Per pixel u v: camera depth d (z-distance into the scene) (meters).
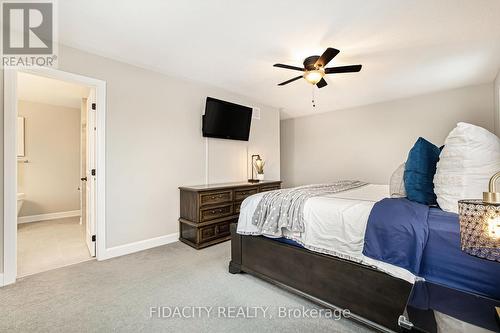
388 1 1.68
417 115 3.96
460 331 0.94
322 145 5.21
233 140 3.99
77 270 2.25
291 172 5.76
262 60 2.69
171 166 3.15
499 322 0.97
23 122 4.20
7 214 1.99
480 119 3.39
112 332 1.42
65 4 1.73
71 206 4.76
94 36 2.18
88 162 2.84
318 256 1.65
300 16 1.87
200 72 3.05
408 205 1.47
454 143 1.39
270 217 1.93
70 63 2.35
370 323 1.41
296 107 4.80
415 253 1.25
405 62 2.69
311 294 1.68
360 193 2.32
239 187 3.41
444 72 2.97
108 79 2.59
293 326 1.47
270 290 1.90
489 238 0.90
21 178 4.19
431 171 1.61
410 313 1.02
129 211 2.74
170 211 3.13
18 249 2.83
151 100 2.95
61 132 4.65
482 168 1.30
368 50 2.41
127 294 1.83
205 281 2.05
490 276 1.09
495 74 3.04
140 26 2.02
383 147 4.34
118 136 2.66
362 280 1.44
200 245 2.88
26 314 1.58
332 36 2.16
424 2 1.69
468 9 1.76
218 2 1.71
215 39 2.23
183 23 1.97
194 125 3.42
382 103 4.35
